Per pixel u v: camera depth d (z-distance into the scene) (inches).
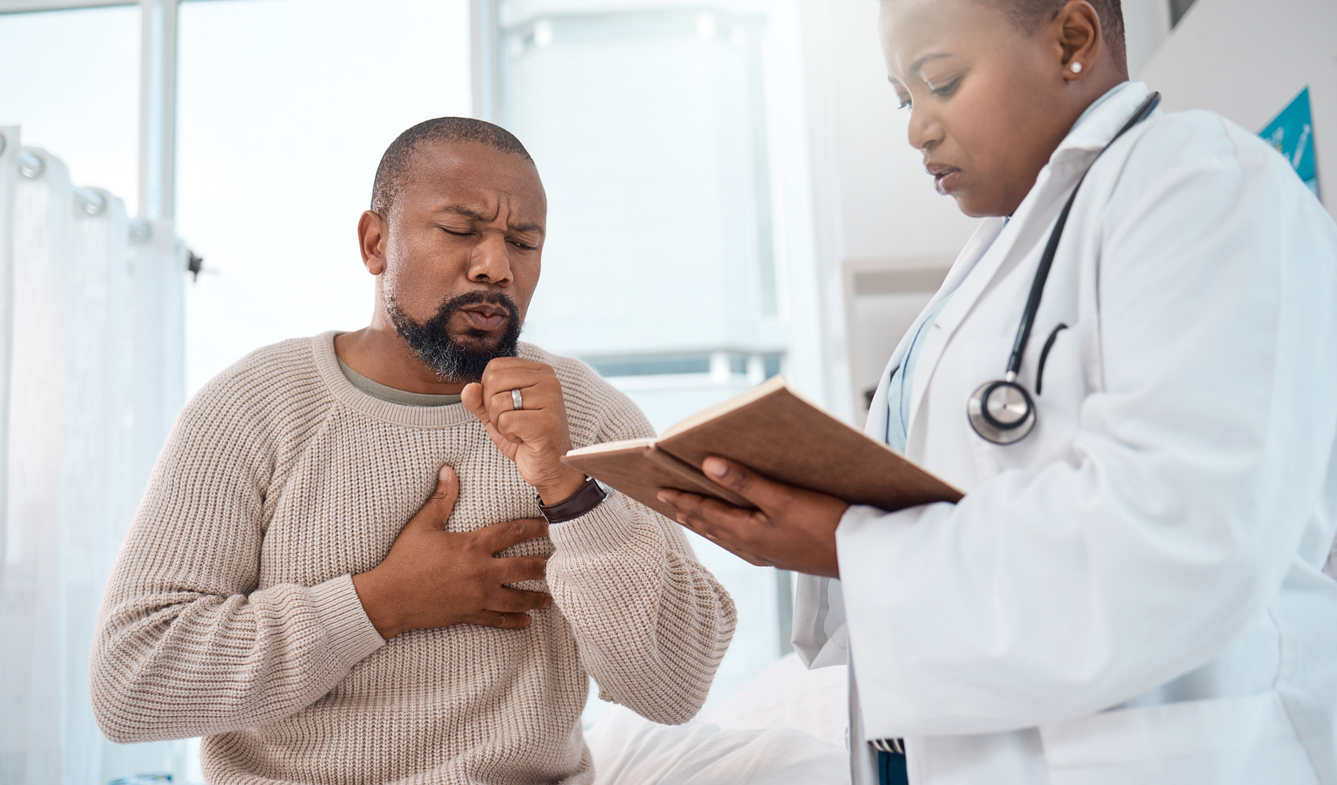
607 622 41.7
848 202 114.3
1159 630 22.4
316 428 45.2
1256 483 22.5
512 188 43.7
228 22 129.9
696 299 158.1
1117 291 25.4
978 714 23.8
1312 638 27.0
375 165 127.5
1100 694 22.8
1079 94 30.0
